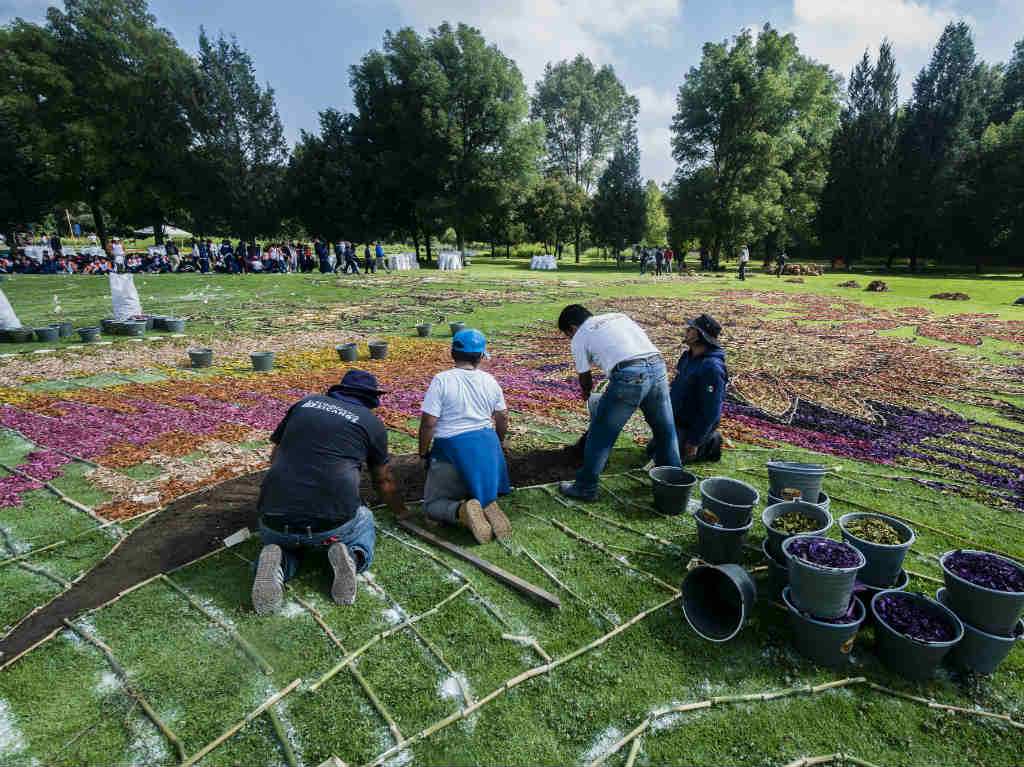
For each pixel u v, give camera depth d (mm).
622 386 3684
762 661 2562
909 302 18766
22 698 2303
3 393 6867
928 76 41469
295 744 2133
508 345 10773
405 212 43969
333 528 2990
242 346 10617
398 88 40375
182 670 2469
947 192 40031
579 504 4074
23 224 43312
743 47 39375
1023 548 3477
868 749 2143
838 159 44406
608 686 2424
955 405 6816
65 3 38719
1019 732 2207
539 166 44656
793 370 8609
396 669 2496
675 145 44312
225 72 40219
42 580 3096
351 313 15523
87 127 36750
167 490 4176
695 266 47531
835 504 4125
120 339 11070
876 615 2496
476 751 2113
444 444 3562
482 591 3049
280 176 42938
